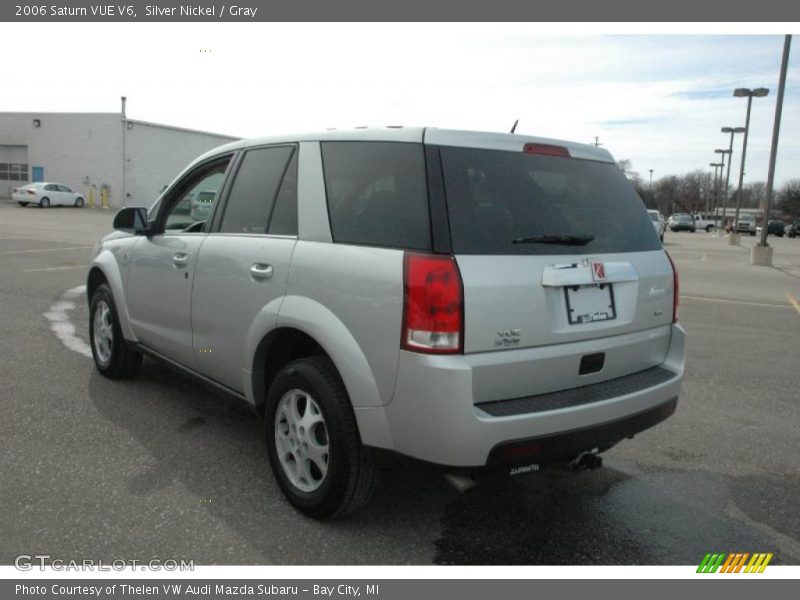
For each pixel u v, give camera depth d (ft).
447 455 9.01
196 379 14.19
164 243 14.75
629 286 10.99
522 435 9.25
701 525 11.39
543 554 10.32
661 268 11.66
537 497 12.21
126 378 17.84
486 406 9.25
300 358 11.14
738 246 114.52
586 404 9.84
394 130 10.32
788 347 26.18
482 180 9.90
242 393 12.64
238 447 13.74
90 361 19.69
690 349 25.27
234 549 10.07
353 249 10.06
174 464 12.82
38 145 148.25
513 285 9.38
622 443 15.08
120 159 142.41
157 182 151.12
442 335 8.90
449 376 8.82
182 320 14.01
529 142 10.73
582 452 10.13
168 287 14.42
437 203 9.33
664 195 378.32
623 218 11.50
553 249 10.08
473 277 9.07
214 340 12.98
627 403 10.37
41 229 72.23
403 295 9.14
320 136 11.57
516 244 9.71
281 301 11.01
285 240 11.36
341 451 10.07
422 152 9.77
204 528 10.58
